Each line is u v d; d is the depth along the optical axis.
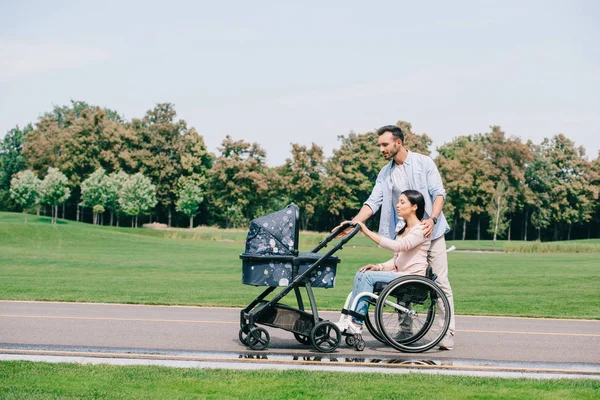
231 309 10.27
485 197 92.38
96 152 104.12
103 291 12.96
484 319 9.60
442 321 6.72
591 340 7.62
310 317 6.49
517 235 106.81
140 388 4.63
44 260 24.94
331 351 6.41
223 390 4.61
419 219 6.87
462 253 44.78
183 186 103.25
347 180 97.19
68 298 11.27
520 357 6.39
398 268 6.88
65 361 5.59
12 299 11.00
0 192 120.69
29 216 92.62
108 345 6.60
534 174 99.56
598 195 100.31
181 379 4.93
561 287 16.17
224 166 95.94
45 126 121.31
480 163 92.56
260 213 99.31
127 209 95.38
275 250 6.43
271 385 4.78
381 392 4.62
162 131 105.44
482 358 6.29
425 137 99.31
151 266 22.61
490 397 4.54
